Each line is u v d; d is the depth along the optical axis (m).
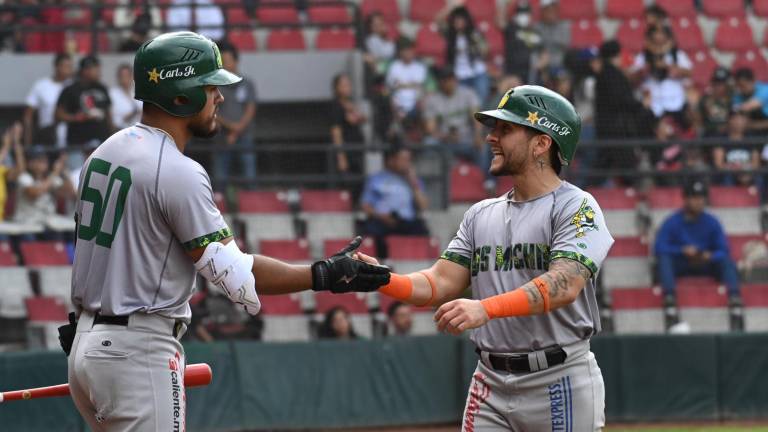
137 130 15.62
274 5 50.25
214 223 15.29
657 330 45.06
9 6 48.97
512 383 17.14
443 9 60.09
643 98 51.44
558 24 55.75
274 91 51.19
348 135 47.88
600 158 48.41
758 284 46.66
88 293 15.41
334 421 39.41
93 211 15.44
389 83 51.53
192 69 15.56
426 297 17.70
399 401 40.12
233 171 46.91
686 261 45.66
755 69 59.59
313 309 44.53
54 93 47.06
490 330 17.31
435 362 40.66
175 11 52.72
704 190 47.94
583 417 17.09
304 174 48.28
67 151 44.44
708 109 51.88
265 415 38.59
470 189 49.22
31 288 42.62
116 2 53.28
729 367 41.38
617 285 46.53
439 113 50.09
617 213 48.12
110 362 15.13
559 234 16.80
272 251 44.66
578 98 50.59
